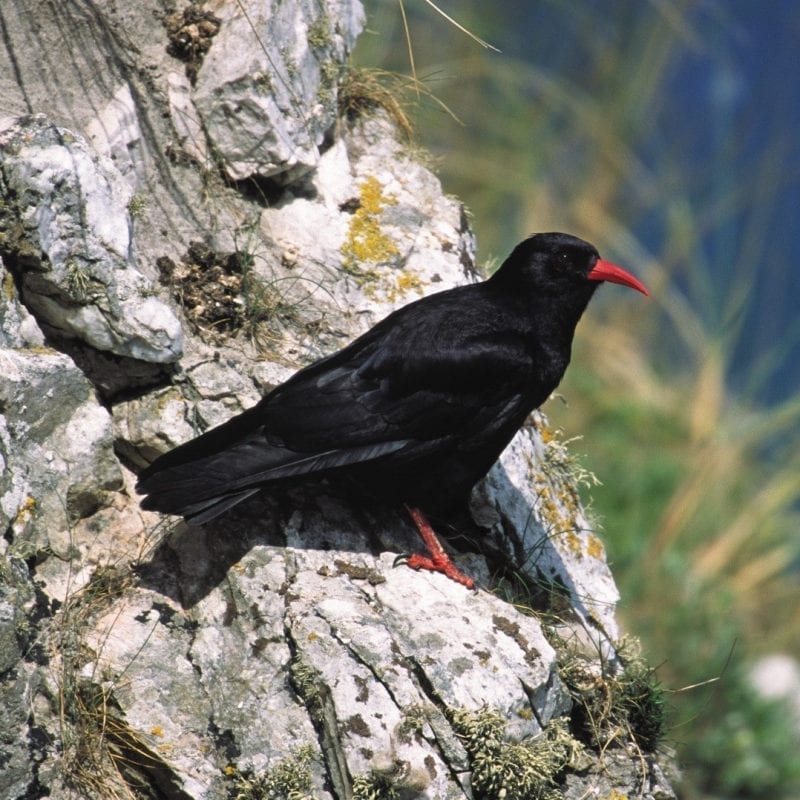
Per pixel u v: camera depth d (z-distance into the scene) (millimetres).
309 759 8375
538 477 10836
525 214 19828
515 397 9688
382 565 9344
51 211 8883
